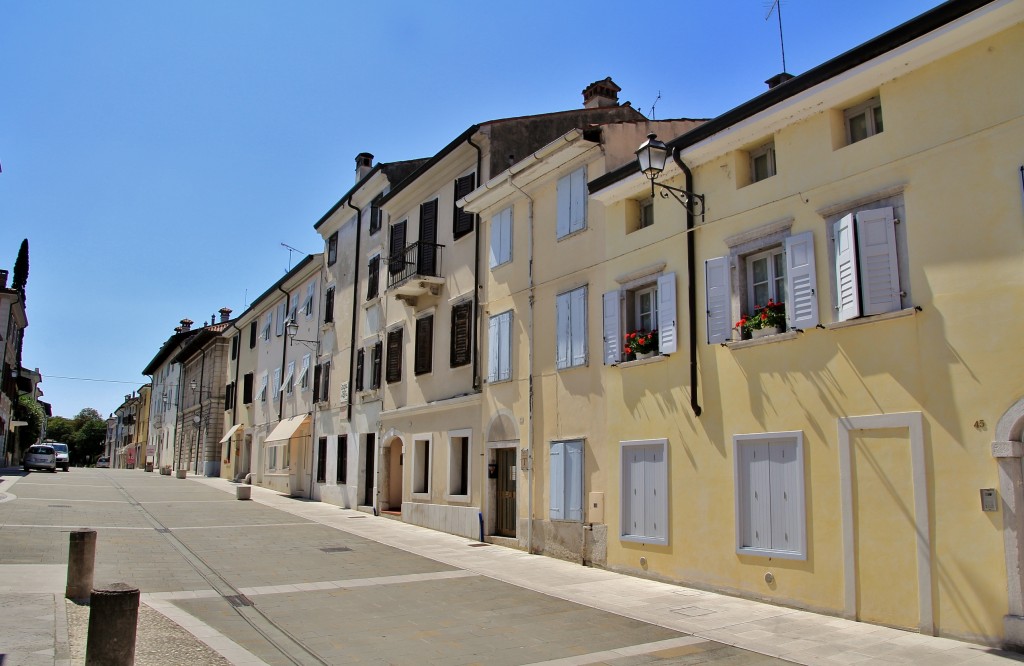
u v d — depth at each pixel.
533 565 13.74
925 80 9.15
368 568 13.32
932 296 8.77
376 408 23.28
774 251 11.02
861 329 9.46
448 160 19.95
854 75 9.69
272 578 12.03
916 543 8.62
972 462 8.21
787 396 10.31
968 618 8.09
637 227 13.73
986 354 8.22
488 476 17.00
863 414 9.33
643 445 12.64
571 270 14.95
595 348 14.07
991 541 7.98
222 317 56.34
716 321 11.44
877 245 9.30
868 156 9.66
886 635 8.45
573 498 14.16
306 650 7.89
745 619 9.40
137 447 78.56
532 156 15.65
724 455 11.15
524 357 16.09
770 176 11.13
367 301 24.81
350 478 24.61
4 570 10.98
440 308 20.11
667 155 11.63
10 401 48.66
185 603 9.88
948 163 8.80
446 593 11.21
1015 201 8.16
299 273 31.92
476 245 18.48
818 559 9.67
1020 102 8.24
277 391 33.81
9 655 6.72
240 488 26.86
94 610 5.96
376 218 25.09
